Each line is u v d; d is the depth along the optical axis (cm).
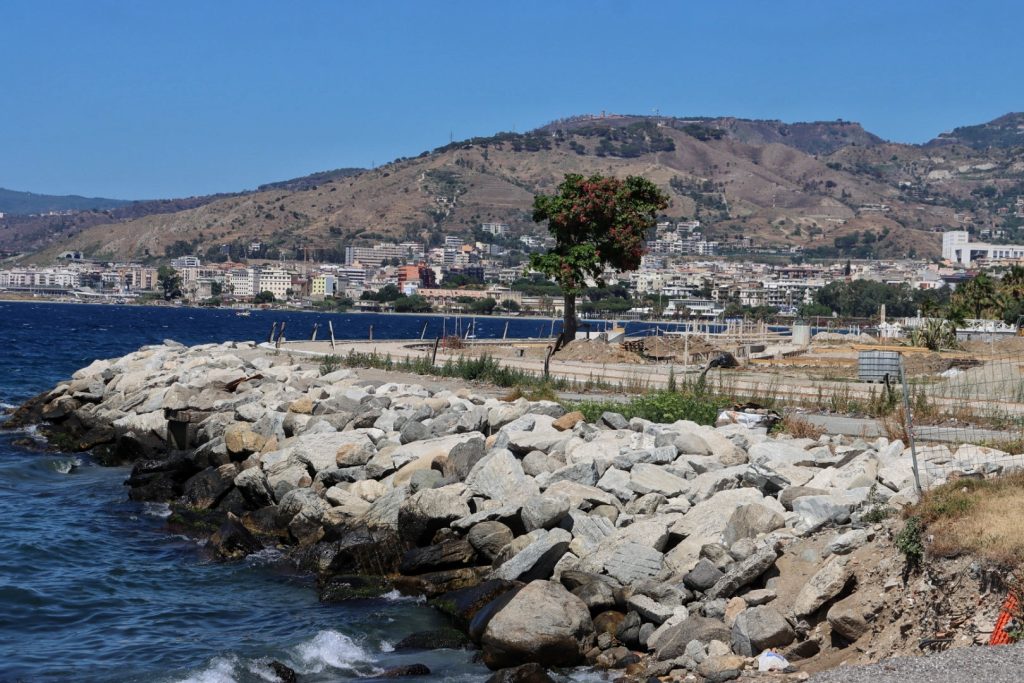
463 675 1322
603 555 1530
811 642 1244
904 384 1479
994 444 1848
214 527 2134
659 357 4703
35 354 7369
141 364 4016
